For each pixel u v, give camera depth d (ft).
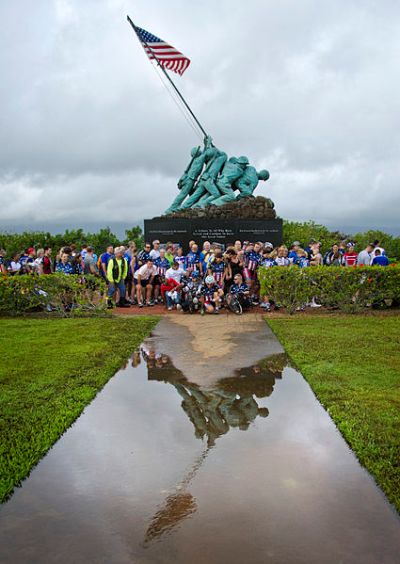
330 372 21.91
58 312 41.14
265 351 26.99
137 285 46.09
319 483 12.48
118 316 40.96
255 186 65.57
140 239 92.17
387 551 9.88
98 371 22.79
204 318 39.42
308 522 10.85
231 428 16.05
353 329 32.58
